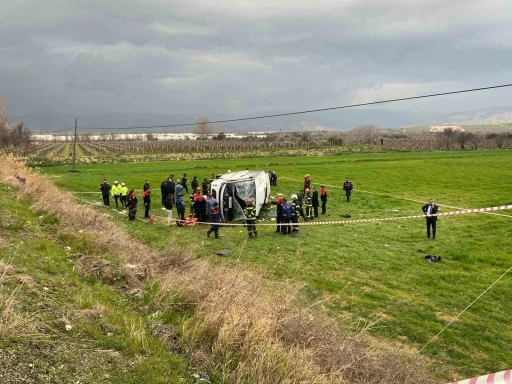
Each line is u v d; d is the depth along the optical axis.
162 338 6.75
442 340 9.56
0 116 72.75
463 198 30.38
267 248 17.39
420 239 19.47
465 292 12.67
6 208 13.66
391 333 9.77
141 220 23.22
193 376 5.82
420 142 97.81
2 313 5.76
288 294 9.08
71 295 7.53
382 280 13.66
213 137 123.75
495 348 9.27
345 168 51.31
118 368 5.44
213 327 7.00
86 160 63.81
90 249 11.32
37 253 9.70
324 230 21.44
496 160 56.78
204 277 9.15
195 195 23.52
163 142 116.56
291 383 5.73
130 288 9.12
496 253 16.80
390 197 31.52
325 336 7.38
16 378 4.59
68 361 5.27
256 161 63.00
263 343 6.41
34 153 75.44
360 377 6.55
